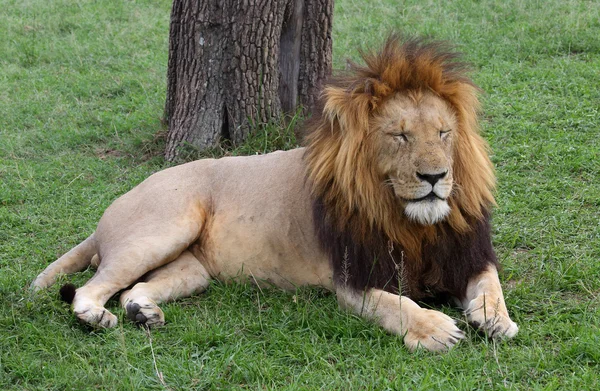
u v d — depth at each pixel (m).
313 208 9.46
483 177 9.20
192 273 10.14
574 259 10.53
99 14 26.69
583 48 20.31
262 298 9.83
